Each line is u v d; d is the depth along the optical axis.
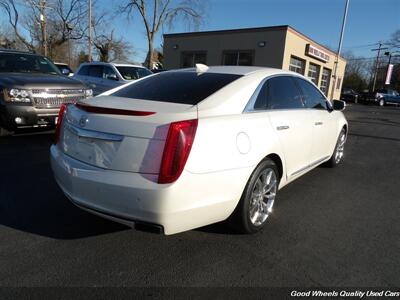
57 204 3.71
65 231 3.15
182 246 2.98
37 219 3.36
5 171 4.66
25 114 6.04
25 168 4.83
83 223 3.31
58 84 6.46
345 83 64.88
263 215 3.34
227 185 2.71
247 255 2.89
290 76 4.08
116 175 2.49
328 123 4.86
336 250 3.05
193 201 2.51
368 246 3.15
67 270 2.57
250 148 2.91
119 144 2.51
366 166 6.28
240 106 3.08
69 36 39.91
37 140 6.50
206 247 2.98
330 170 5.80
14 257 2.71
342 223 3.64
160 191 2.36
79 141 2.77
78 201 2.74
